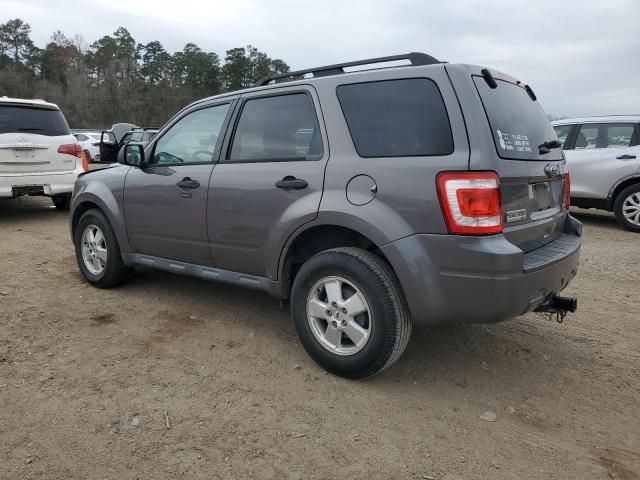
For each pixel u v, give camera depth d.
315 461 2.57
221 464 2.53
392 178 3.03
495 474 2.52
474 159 2.82
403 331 3.09
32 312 4.38
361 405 3.08
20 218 9.03
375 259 3.12
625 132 8.50
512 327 4.37
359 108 3.29
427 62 3.18
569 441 2.81
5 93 67.56
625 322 4.54
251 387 3.24
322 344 3.39
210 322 4.29
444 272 2.89
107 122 67.75
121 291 5.02
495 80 3.28
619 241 7.68
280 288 3.64
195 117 4.27
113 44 75.88
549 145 3.60
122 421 2.84
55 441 2.65
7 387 3.15
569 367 3.67
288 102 3.65
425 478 2.48
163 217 4.30
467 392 3.29
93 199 4.86
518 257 2.81
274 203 3.54
